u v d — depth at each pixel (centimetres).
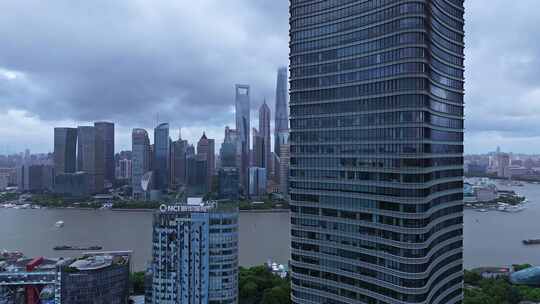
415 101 19925
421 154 19875
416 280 19812
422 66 19925
